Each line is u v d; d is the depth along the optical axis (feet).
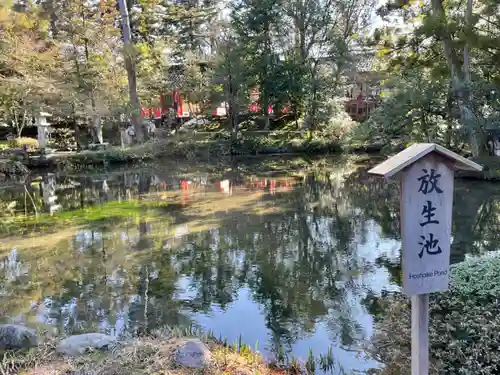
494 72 38.42
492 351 10.37
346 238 23.85
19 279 18.85
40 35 46.91
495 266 14.02
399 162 7.30
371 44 44.19
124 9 62.44
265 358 11.52
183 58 82.99
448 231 7.74
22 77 43.14
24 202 37.58
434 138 40.63
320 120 67.51
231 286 17.43
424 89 39.65
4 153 54.60
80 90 59.52
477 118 36.11
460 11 44.29
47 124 58.03
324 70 71.10
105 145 65.10
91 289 17.51
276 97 69.41
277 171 51.03
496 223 25.18
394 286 16.78
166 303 15.90
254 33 71.41
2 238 25.81
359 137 47.73
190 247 22.88
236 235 24.94
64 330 13.66
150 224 28.02
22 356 11.35
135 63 64.64
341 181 43.01
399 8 43.65
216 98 67.62
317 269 19.10
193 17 86.99
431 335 11.19
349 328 13.42
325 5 71.51
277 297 16.21
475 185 35.55
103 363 10.48
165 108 85.66
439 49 43.91
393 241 23.04
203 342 11.84
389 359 11.29
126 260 21.06
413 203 7.52
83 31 60.29
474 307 11.97
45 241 24.88
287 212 30.35
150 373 9.93
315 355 11.83
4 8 34.53
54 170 55.21
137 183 45.68
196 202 34.76
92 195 39.78
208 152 63.57
